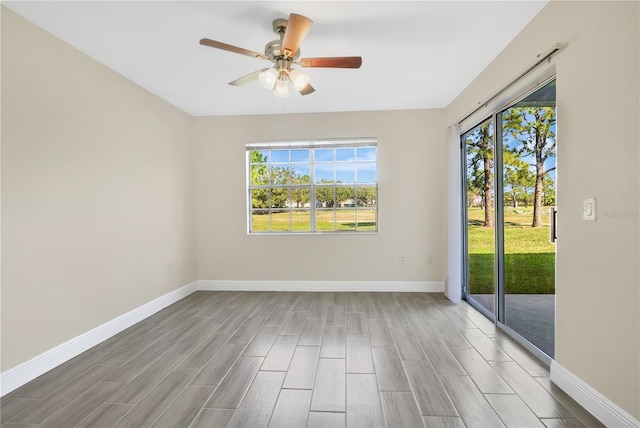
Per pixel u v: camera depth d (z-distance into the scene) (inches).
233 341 100.7
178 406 67.4
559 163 72.1
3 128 74.2
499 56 99.4
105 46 93.0
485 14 79.5
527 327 106.5
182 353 92.7
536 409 65.1
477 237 162.6
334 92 131.6
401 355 89.6
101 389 74.3
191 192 161.3
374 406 66.6
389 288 157.3
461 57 101.7
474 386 73.6
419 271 156.7
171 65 105.7
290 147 161.5
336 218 165.9
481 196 161.3
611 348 58.6
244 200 162.7
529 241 119.9
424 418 62.6
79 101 94.8
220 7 75.9
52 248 86.2
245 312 129.0
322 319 119.8
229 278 164.4
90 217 98.9
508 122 120.3
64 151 89.8
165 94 131.9
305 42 92.4
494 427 59.9
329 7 76.3
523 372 79.7
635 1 52.7
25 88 79.0
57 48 87.7
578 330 66.9
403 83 122.4
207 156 163.2
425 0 74.1
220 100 139.9
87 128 97.8
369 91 130.5
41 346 82.7
